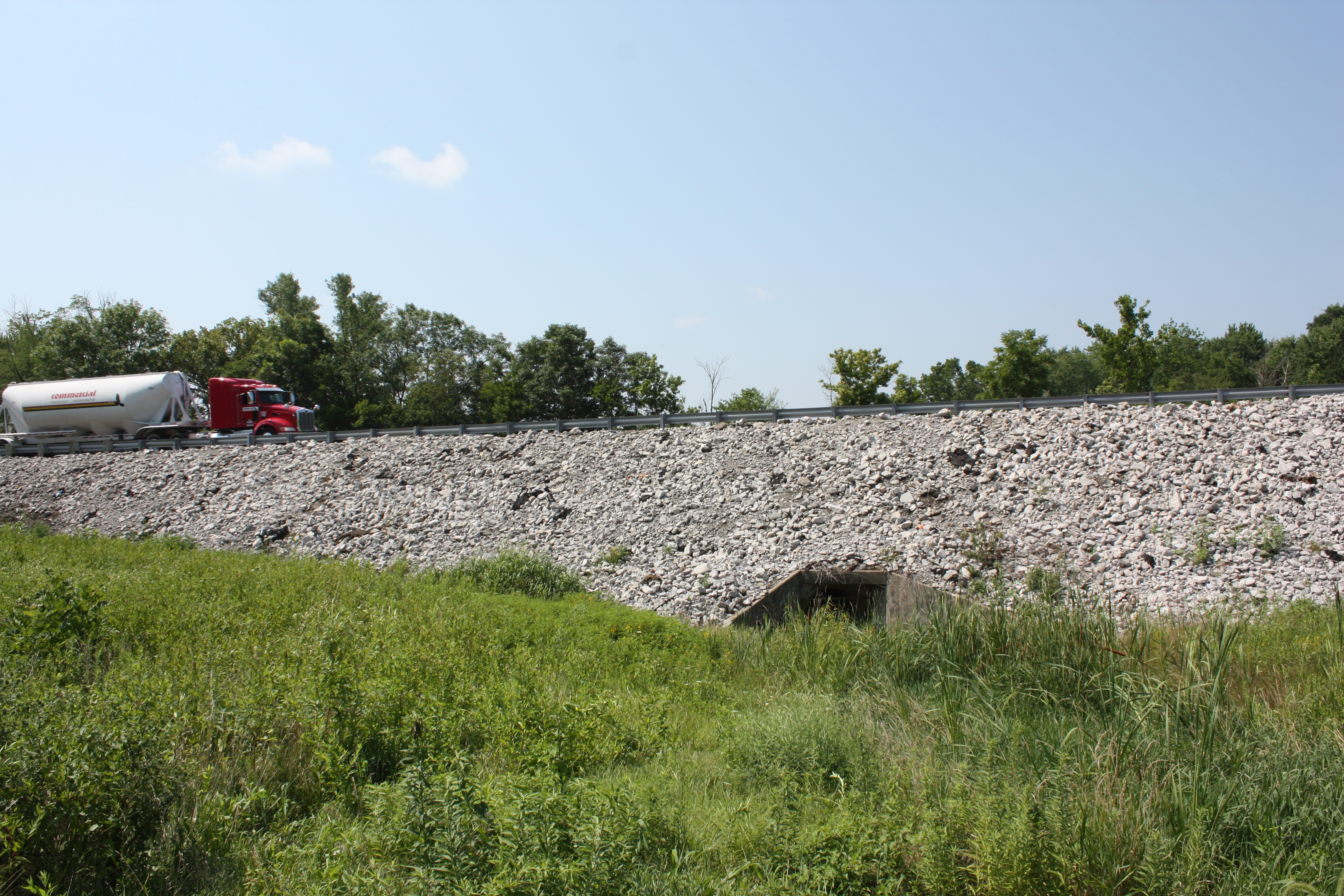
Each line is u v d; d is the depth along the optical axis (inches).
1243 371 2319.1
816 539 633.6
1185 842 195.0
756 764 257.1
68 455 1147.3
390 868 172.6
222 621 386.3
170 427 1295.5
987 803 197.6
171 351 2153.1
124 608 390.9
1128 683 296.5
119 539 833.5
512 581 588.7
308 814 219.5
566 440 877.8
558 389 2175.2
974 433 727.1
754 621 547.8
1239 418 671.8
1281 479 601.3
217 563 601.0
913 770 228.7
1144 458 649.0
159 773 199.6
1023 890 175.0
